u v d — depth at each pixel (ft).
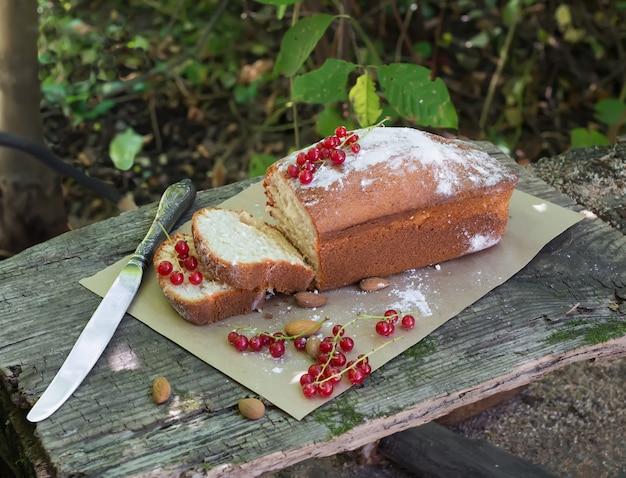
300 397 1.83
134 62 4.38
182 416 1.78
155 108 4.64
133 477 1.66
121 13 4.97
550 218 2.41
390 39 5.08
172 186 2.42
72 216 4.10
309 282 2.11
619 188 2.70
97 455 1.69
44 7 3.81
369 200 2.08
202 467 1.68
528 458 2.67
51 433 1.73
